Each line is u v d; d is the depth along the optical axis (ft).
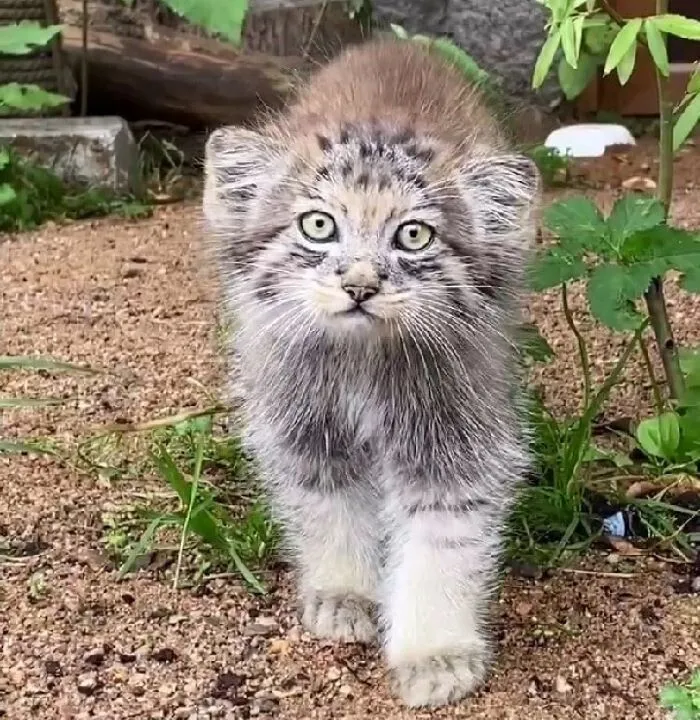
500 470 1.72
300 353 1.67
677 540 1.96
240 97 4.33
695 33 1.82
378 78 1.83
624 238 1.87
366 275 1.52
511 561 1.91
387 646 1.70
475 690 1.63
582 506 2.03
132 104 4.42
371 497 1.79
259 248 1.64
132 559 1.87
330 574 1.80
